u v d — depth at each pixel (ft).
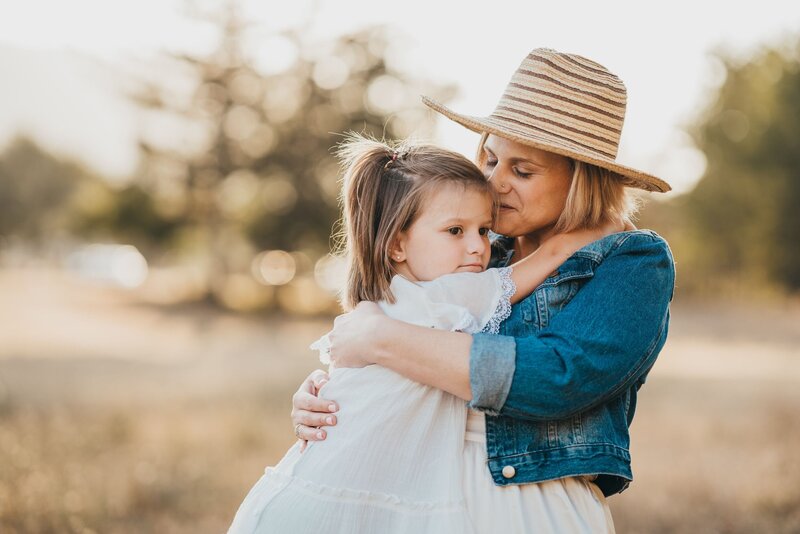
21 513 16.99
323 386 7.59
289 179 101.30
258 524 7.16
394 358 7.13
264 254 108.17
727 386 37.83
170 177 103.35
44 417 27.35
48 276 160.45
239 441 25.02
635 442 25.62
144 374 41.39
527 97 7.80
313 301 107.34
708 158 110.63
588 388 7.00
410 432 7.23
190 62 99.35
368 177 7.98
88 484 19.51
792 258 105.29
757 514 17.81
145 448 24.03
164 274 158.40
